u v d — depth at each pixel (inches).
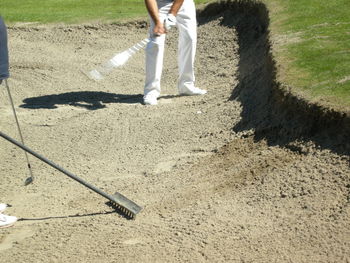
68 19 604.4
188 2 401.7
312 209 232.5
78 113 407.8
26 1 694.5
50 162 252.8
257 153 291.1
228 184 271.3
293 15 442.0
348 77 305.3
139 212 258.7
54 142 362.3
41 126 388.5
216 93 406.0
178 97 418.0
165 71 490.0
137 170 309.9
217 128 339.6
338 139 262.1
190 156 313.3
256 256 210.1
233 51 477.4
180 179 288.8
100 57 534.3
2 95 455.8
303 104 286.0
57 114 408.8
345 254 202.1
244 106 347.6
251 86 367.9
